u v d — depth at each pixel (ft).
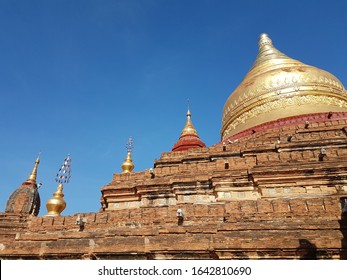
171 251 37.78
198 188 55.52
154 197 57.98
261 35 117.29
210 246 36.99
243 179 52.85
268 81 88.89
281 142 61.87
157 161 68.54
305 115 76.89
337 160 50.98
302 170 49.96
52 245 42.32
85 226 49.44
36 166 95.76
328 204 41.04
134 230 43.27
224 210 44.47
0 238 64.69
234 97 95.86
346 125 64.13
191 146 96.32
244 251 36.09
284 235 37.47
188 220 44.75
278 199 45.21
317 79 87.61
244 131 79.56
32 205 86.22
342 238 35.04
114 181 63.67
